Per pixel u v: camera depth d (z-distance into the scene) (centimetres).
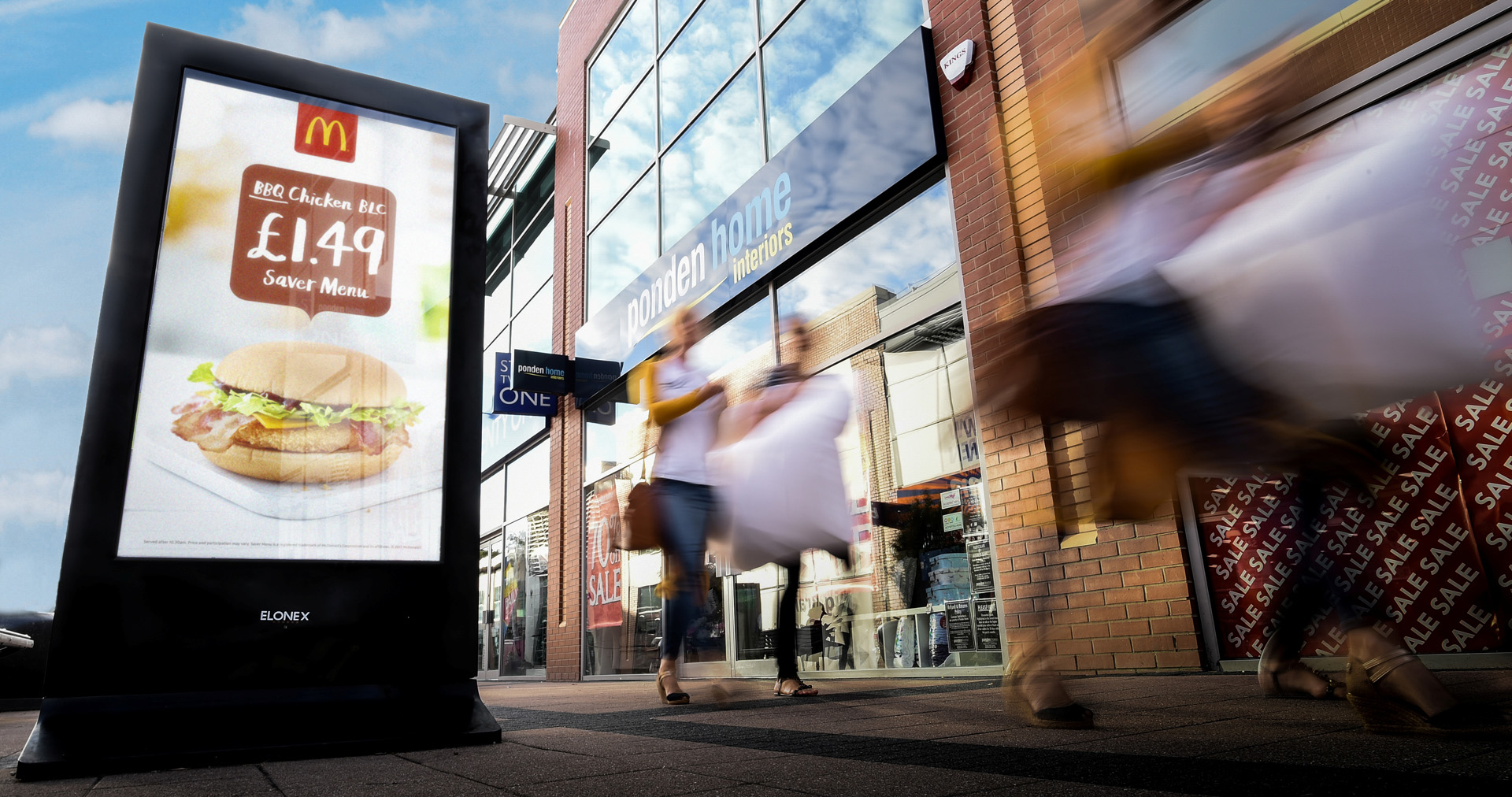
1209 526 380
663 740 218
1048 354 188
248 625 217
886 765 156
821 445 424
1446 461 305
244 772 181
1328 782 117
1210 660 368
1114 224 190
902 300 540
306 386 243
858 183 571
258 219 250
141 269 230
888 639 514
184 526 218
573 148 1100
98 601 204
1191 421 177
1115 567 405
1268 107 190
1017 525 440
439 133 284
